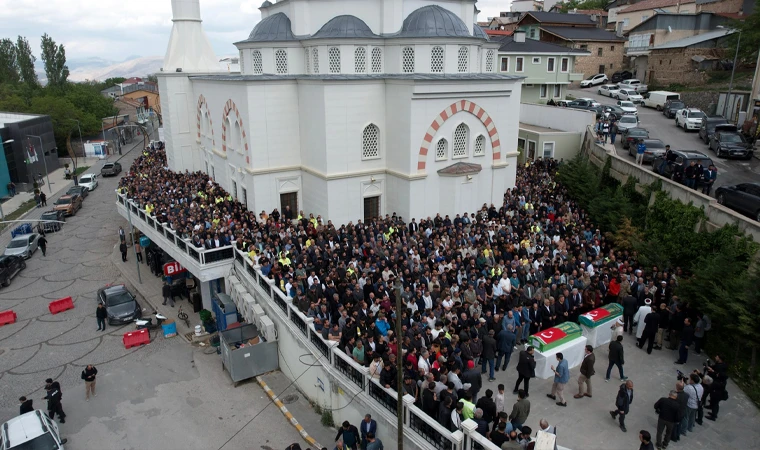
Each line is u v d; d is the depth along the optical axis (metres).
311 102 27.34
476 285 18.80
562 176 33.06
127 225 41.50
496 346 16.31
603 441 13.75
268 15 34.38
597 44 65.25
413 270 19.92
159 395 19.64
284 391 19.42
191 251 24.83
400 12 28.97
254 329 21.72
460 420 12.72
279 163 29.20
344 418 16.48
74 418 18.45
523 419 13.42
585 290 19.05
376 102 27.44
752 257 18.94
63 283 30.80
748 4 60.41
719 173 28.89
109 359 22.39
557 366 15.09
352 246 22.44
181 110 39.94
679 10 64.88
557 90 56.03
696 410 14.28
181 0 39.66
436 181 27.73
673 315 17.62
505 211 27.47
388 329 16.66
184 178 36.38
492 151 28.92
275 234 23.81
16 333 24.84
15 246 34.75
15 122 55.44
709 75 52.53
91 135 81.25
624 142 36.22
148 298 28.23
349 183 27.72
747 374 16.45
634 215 26.11
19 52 92.69
